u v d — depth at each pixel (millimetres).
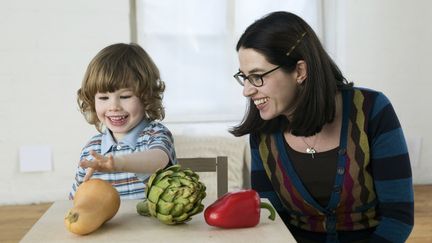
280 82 1072
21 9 2502
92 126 2607
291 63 1073
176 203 873
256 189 1298
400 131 1168
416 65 2750
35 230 889
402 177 1149
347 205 1192
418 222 2246
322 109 1100
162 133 1261
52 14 2523
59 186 2635
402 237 1129
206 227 913
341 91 1208
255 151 1290
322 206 1214
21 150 2584
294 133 1157
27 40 2523
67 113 2590
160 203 877
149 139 1249
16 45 2521
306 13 2754
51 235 864
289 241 839
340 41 2746
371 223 1203
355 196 1175
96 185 895
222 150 2559
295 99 1125
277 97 1083
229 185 2516
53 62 2553
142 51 1341
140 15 2688
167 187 879
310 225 1238
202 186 904
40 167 2604
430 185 2822
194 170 1372
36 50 2535
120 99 1244
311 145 1191
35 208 2537
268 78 1063
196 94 2799
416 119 2791
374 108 1174
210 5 2736
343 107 1185
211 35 2758
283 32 1062
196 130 2715
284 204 1269
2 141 2572
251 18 2736
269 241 837
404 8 2701
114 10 2561
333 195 1169
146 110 1329
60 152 2609
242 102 2826
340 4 2723
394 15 2701
